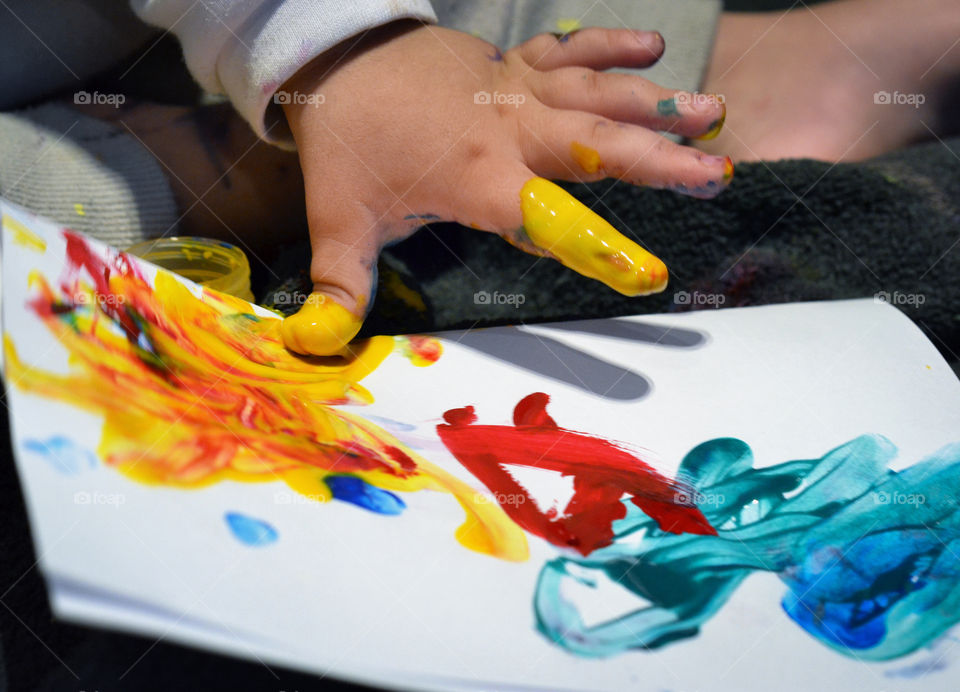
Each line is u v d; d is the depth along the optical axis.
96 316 0.37
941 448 0.44
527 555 0.35
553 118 0.50
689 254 0.65
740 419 0.46
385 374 0.49
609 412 0.47
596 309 0.65
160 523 0.28
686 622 0.33
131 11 0.70
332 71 0.51
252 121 0.55
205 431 0.35
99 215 0.62
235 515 0.31
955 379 0.49
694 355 0.51
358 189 0.50
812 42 0.88
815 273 0.64
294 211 0.70
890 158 0.70
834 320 0.54
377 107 0.50
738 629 0.33
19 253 0.34
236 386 0.42
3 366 0.29
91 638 0.37
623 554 0.36
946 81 0.84
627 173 0.49
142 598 0.25
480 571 0.33
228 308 0.50
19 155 0.62
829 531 0.39
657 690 0.30
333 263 0.50
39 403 0.29
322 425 0.42
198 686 0.35
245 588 0.28
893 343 0.52
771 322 0.54
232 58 0.53
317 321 0.48
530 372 0.50
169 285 0.46
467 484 0.40
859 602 0.35
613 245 0.45
